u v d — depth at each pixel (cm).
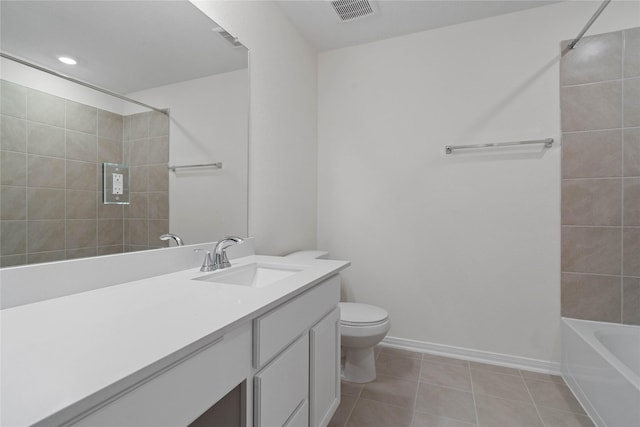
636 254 187
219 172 158
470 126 223
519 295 212
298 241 237
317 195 269
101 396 44
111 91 109
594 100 193
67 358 53
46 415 38
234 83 167
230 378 76
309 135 255
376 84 251
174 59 134
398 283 244
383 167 249
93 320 72
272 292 98
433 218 234
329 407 138
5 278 81
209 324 70
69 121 97
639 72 185
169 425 59
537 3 203
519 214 212
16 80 85
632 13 186
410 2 203
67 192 96
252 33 182
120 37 113
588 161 195
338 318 148
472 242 223
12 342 60
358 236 256
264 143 194
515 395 177
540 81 206
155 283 110
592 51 194
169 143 132
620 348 177
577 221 198
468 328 224
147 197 122
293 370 106
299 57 238
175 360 58
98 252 105
